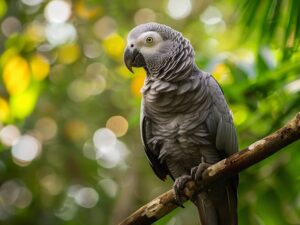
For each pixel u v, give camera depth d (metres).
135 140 11.07
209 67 5.96
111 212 10.23
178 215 6.09
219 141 5.04
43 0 9.20
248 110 5.88
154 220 4.61
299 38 5.16
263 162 5.61
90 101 10.69
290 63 5.42
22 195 10.09
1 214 9.57
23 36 8.76
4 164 9.61
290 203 5.72
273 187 5.71
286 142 4.07
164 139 5.19
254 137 5.91
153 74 5.12
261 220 5.72
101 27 9.74
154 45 5.16
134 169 10.64
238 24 5.70
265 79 5.49
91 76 10.49
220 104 5.05
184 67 4.96
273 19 5.26
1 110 8.40
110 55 9.67
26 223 9.67
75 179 10.38
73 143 10.32
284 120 5.52
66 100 10.23
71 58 9.69
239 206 5.71
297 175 5.68
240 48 7.21
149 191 10.48
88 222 9.95
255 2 5.32
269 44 5.48
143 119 5.21
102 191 10.40
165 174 5.72
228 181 5.18
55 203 10.00
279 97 5.70
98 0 8.91
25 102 8.45
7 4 8.86
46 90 9.52
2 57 8.48
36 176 10.09
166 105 5.00
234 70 5.89
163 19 10.70
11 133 9.70
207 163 5.13
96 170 10.62
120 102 10.70
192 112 4.99
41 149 10.14
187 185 4.71
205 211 5.41
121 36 9.39
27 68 8.52
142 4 10.41
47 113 10.10
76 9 9.22
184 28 10.43
